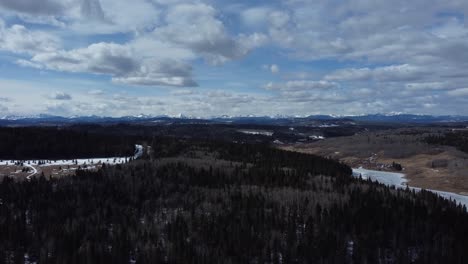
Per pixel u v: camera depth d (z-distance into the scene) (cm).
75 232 9038
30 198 11181
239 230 9294
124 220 10038
